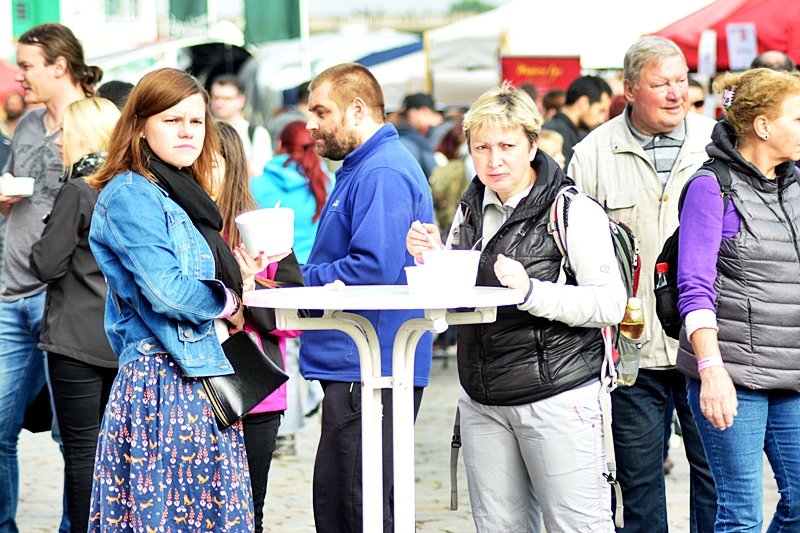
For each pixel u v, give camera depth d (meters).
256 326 9.69
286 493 15.29
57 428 12.91
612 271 8.80
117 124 8.16
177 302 7.79
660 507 11.40
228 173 9.98
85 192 10.97
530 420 8.94
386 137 10.29
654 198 11.45
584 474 8.91
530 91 25.58
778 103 9.05
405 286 8.67
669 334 9.81
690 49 22.14
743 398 9.23
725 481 9.40
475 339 9.06
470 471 9.44
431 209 10.45
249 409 8.12
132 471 7.91
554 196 8.95
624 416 11.27
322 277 9.95
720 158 9.34
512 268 8.34
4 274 12.62
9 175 12.24
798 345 9.16
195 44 29.56
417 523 13.82
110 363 11.12
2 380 12.47
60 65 12.78
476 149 9.05
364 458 8.21
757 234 9.12
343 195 10.22
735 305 9.17
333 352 10.02
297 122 16.38
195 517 7.99
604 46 28.84
